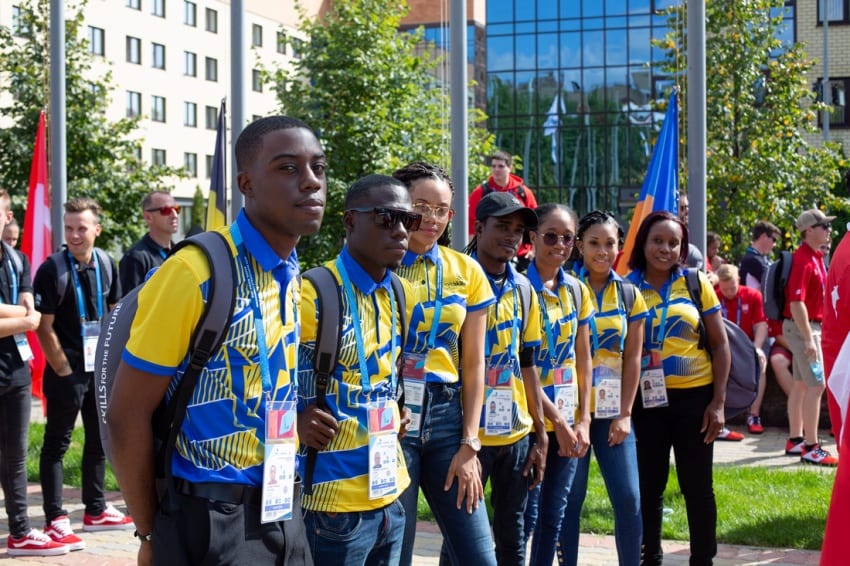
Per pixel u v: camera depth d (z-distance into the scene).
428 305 3.97
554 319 4.74
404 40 20.00
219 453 2.60
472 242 4.68
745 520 6.78
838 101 33.44
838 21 33.25
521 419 4.44
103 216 19.59
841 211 22.17
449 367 4.00
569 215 4.80
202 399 2.59
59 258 6.55
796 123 19.11
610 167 40.41
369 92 18.55
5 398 6.15
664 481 5.43
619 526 5.04
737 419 11.38
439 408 3.99
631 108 40.00
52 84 10.39
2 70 19.55
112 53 46.28
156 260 6.97
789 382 10.62
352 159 18.45
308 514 3.35
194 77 51.38
